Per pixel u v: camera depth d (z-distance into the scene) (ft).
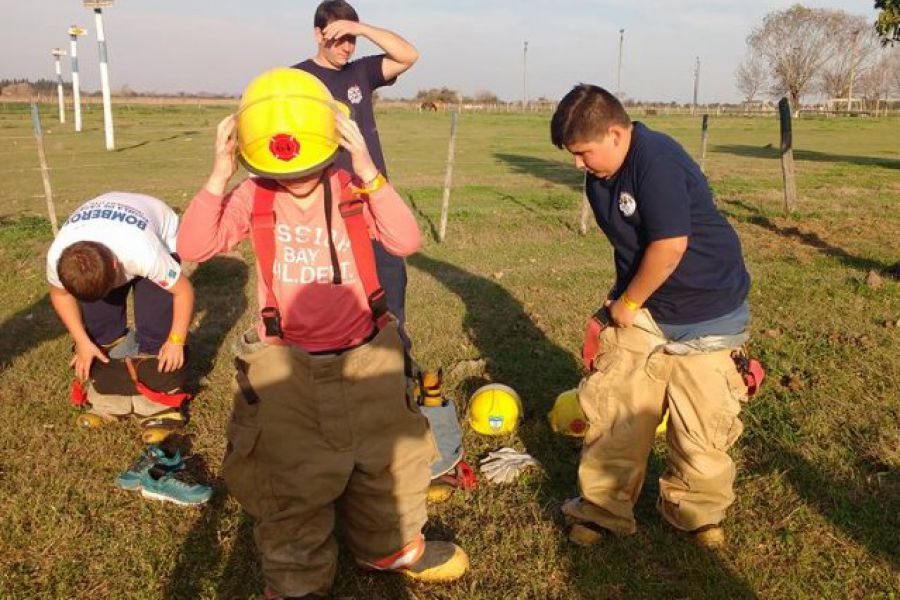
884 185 59.67
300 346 9.46
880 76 284.20
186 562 11.74
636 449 11.55
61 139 116.88
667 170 10.03
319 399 9.41
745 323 11.18
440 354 20.18
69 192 54.60
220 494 13.65
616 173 10.61
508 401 15.85
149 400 15.70
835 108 272.92
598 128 10.08
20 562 11.67
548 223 41.42
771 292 26.20
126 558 11.82
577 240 36.94
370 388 9.56
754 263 31.14
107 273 13.57
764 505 13.01
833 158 88.69
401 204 9.19
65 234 14.20
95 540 12.23
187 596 11.09
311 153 8.49
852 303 24.66
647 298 10.74
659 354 11.14
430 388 14.39
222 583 11.26
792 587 11.02
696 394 11.07
